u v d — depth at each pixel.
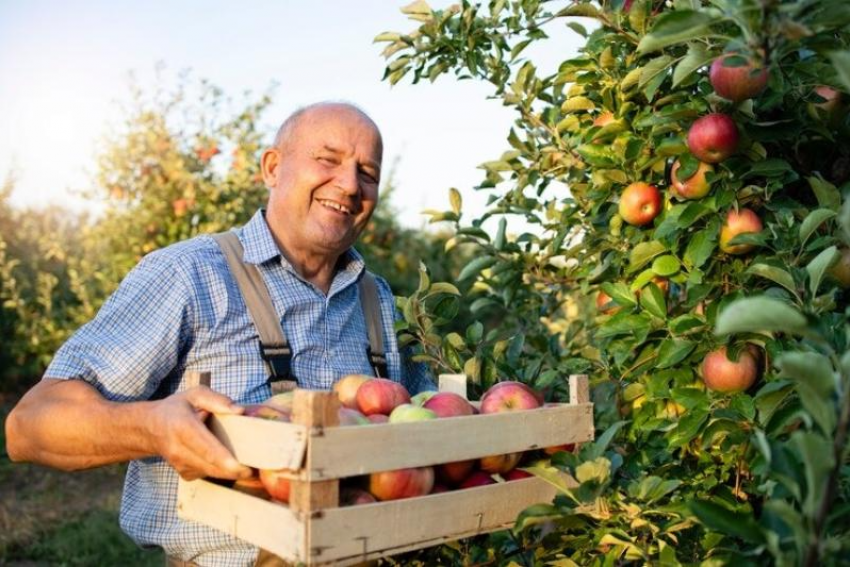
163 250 1.99
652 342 2.00
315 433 1.26
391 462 1.35
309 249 2.09
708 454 1.92
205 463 1.42
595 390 2.57
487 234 2.64
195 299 1.90
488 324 8.57
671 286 2.24
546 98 2.50
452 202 2.66
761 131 1.76
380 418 1.57
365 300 2.28
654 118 1.86
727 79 1.59
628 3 1.99
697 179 1.82
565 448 1.69
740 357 1.76
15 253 8.52
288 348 1.96
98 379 1.81
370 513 1.33
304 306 2.04
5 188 8.70
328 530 1.27
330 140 2.06
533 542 1.82
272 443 1.31
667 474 1.90
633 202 1.98
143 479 1.90
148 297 1.88
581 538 1.71
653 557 1.62
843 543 1.17
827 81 1.69
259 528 1.35
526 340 2.86
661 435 2.05
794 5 1.20
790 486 1.09
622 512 1.57
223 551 1.77
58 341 7.60
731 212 1.80
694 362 1.92
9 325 8.06
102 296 7.42
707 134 1.70
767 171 1.76
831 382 1.03
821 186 1.73
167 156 6.96
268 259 2.01
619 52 2.04
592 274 2.20
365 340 2.23
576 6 2.04
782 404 1.62
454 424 1.45
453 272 9.02
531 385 2.32
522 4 2.16
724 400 1.80
